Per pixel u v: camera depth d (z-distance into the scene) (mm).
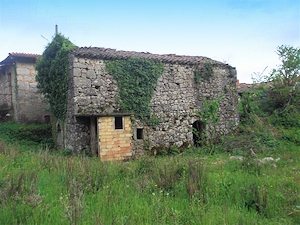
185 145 19562
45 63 19312
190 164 8914
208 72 20828
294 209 6582
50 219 5207
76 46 18078
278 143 18703
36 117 22750
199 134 20469
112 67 17609
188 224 5578
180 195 7383
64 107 17812
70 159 10930
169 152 18859
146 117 18406
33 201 5848
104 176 8492
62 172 8766
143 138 18281
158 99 18891
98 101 17141
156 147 18562
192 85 20172
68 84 17312
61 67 17906
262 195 7098
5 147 12617
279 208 6742
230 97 21766
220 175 9469
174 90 19453
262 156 15383
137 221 5426
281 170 10797
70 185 6812
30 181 7113
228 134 21250
